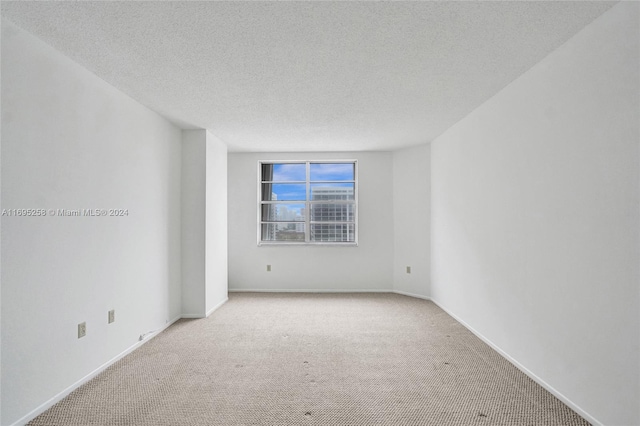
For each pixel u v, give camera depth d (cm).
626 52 186
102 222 290
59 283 243
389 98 341
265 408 231
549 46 238
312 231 623
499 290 324
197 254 448
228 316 452
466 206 401
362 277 603
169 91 318
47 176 233
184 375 280
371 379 273
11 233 208
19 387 212
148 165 367
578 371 222
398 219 591
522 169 285
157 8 192
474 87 313
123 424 213
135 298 340
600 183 204
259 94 327
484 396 246
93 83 279
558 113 240
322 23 208
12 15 199
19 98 213
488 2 189
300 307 498
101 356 287
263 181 625
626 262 188
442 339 364
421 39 228
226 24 209
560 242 239
